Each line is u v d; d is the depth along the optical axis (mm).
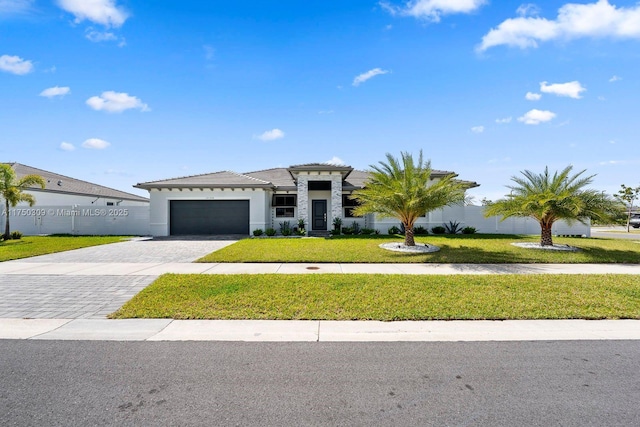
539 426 2807
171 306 6242
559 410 3051
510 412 3018
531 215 14633
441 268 10047
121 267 10180
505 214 14609
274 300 6578
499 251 13086
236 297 6770
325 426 2809
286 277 8469
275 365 4008
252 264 10812
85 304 6523
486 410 3049
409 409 3070
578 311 5949
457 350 4461
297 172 21062
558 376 3727
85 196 28531
